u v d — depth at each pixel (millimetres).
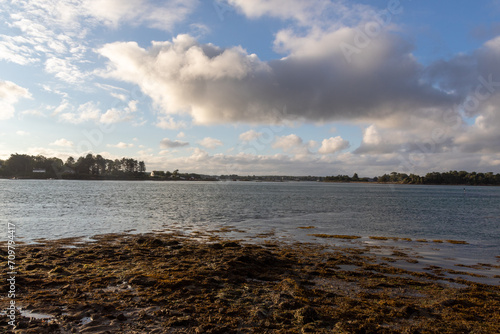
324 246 23344
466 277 16016
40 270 14891
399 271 16547
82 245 22000
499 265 18812
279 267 16703
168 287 12672
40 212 42312
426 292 13367
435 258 20266
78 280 13531
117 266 15875
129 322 9672
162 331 9148
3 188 105938
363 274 15773
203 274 14375
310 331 9406
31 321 9359
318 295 12570
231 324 9719
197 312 10523
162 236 26719
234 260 16531
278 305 11211
